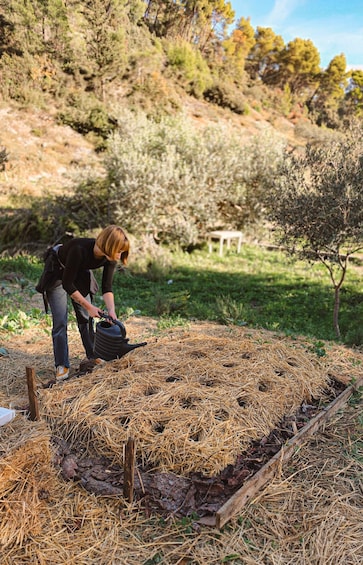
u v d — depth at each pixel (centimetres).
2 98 2197
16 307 631
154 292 810
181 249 1223
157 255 1070
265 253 1243
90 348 381
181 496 239
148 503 238
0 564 200
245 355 388
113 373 333
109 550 212
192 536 220
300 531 228
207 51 4662
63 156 1931
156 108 2694
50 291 355
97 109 2288
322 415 326
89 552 210
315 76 6244
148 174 1120
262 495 248
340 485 264
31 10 2512
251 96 4331
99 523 227
